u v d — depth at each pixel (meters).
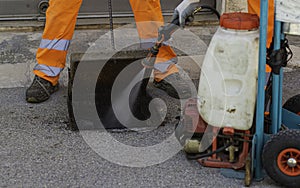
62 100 4.33
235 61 3.08
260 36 2.98
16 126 3.91
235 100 3.13
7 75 4.83
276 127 3.22
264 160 3.05
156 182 3.21
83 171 3.33
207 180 3.21
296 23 3.00
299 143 2.95
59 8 4.13
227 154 3.33
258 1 3.63
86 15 5.95
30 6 5.95
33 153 3.54
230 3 5.48
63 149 3.59
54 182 3.22
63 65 4.39
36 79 4.32
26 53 5.30
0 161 3.45
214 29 5.86
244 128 3.16
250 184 3.14
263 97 3.06
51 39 4.25
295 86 4.59
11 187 3.18
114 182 3.21
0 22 5.94
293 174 3.00
